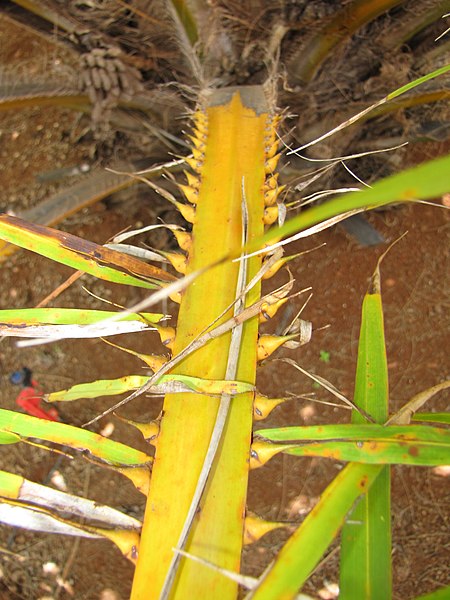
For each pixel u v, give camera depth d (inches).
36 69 46.6
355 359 44.8
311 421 44.3
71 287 48.4
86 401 46.4
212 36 30.4
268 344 17.5
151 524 15.2
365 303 19.2
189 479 15.7
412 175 6.4
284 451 15.8
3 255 22.9
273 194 21.1
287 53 31.0
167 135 34.7
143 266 19.2
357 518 15.6
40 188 50.1
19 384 47.1
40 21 30.6
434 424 43.2
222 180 22.0
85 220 47.7
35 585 43.9
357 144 36.8
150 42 32.0
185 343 18.0
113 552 44.3
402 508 43.0
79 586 43.8
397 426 15.7
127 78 30.5
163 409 16.7
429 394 16.8
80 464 46.0
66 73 30.7
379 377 18.0
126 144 39.7
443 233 46.0
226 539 14.9
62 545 44.8
